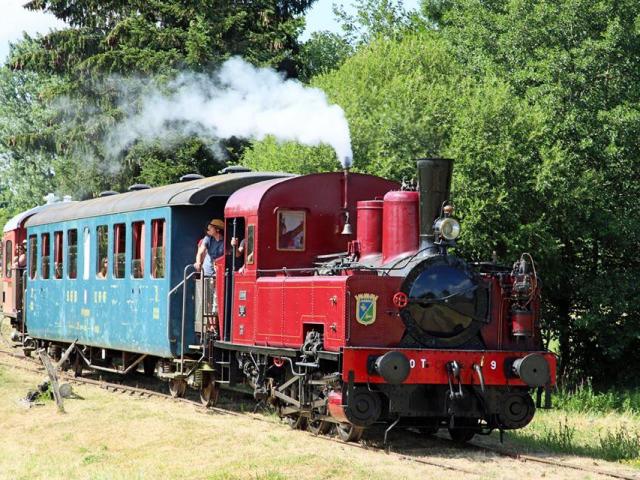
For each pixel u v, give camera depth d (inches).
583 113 933.2
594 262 977.5
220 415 648.4
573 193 884.0
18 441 565.6
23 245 1122.0
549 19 970.1
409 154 918.4
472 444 552.7
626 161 957.2
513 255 892.0
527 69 983.0
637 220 943.7
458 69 1077.1
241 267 638.5
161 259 718.5
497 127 884.0
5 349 1175.0
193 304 701.3
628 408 817.5
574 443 567.8
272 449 511.5
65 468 478.9
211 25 1552.7
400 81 978.7
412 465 475.8
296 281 565.0
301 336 557.6
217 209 719.1
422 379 509.4
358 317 514.0
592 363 1008.9
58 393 667.4
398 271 526.3
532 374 515.5
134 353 824.9
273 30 1615.4
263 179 695.1
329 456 486.0
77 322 890.7
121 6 1675.7
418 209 535.2
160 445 531.5
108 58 1577.3
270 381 606.2
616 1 959.0
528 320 534.0
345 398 508.4
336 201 618.8
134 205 770.8
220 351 671.8
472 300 527.8
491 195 870.4
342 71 1107.3
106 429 586.6
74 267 904.3
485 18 1057.5
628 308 935.0
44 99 1733.5
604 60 941.8
